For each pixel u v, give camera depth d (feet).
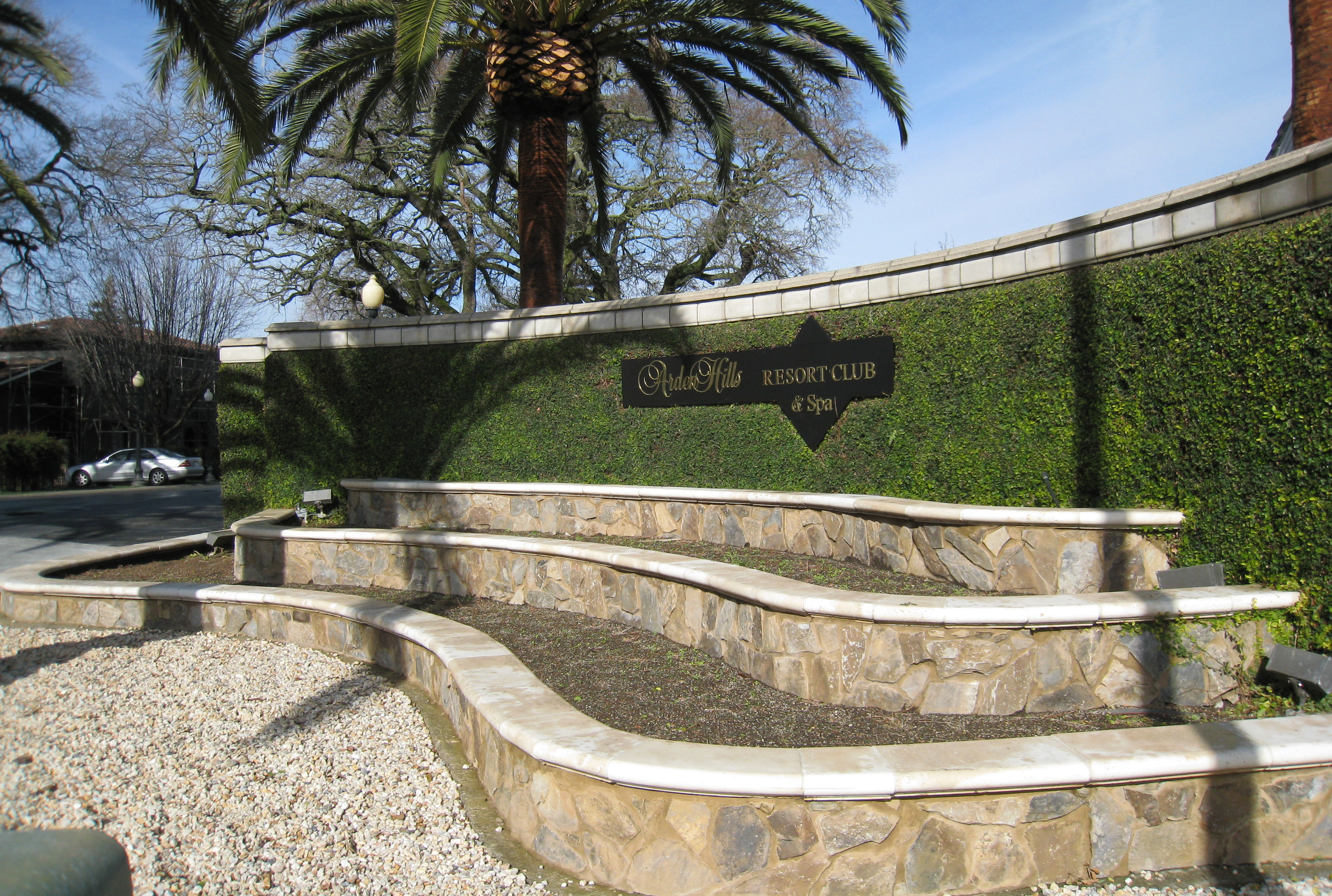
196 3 21.88
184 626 25.34
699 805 10.00
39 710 17.92
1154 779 10.19
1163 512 16.42
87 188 66.69
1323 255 13.82
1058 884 10.09
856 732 12.85
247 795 13.56
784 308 25.21
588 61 32.04
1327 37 19.22
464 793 13.33
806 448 24.36
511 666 15.12
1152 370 17.12
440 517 30.09
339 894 10.53
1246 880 10.11
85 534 46.14
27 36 36.83
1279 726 10.96
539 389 29.96
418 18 23.25
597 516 27.37
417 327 31.96
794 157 75.10
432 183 40.50
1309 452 14.03
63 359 105.60
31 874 4.10
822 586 16.78
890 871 9.84
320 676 20.21
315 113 36.19
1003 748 10.44
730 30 33.27
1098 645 13.67
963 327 21.03
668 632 18.86
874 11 26.32
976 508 17.61
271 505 33.24
